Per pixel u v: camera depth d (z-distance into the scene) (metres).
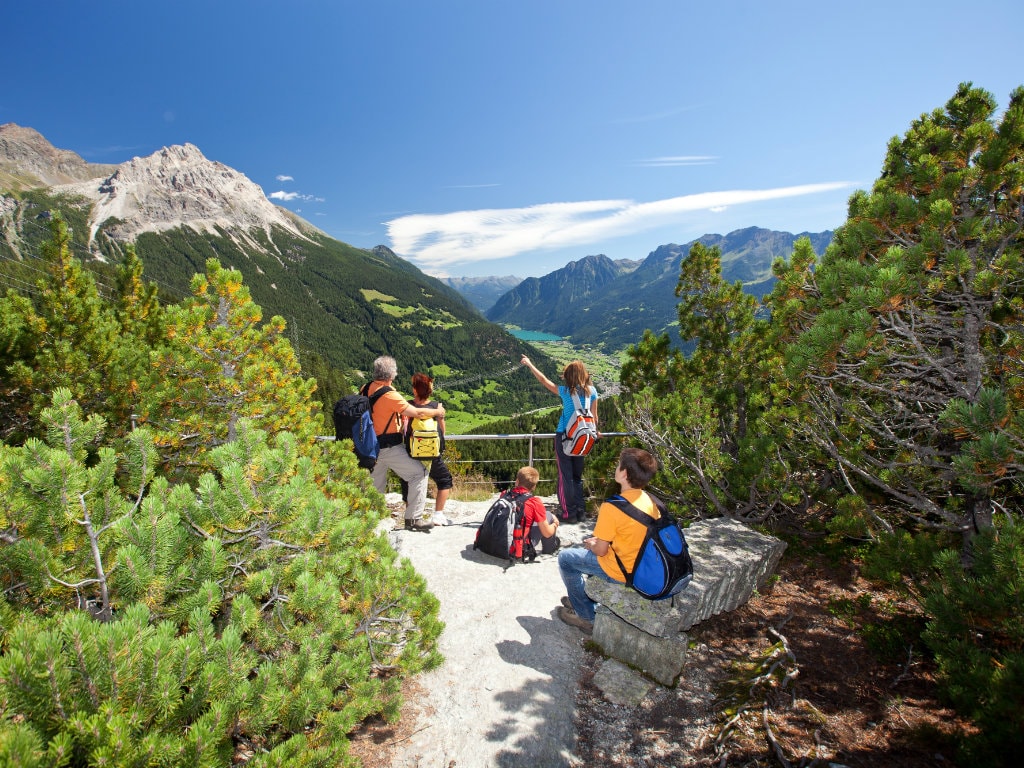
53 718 1.73
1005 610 2.76
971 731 2.94
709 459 6.30
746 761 2.82
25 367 6.41
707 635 4.20
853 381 4.13
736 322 7.55
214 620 3.00
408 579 3.61
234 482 2.69
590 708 3.28
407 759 2.85
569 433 6.07
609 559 3.57
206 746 1.90
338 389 86.69
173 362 5.17
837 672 3.65
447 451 12.95
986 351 4.02
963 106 4.97
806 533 6.12
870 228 4.45
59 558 2.32
